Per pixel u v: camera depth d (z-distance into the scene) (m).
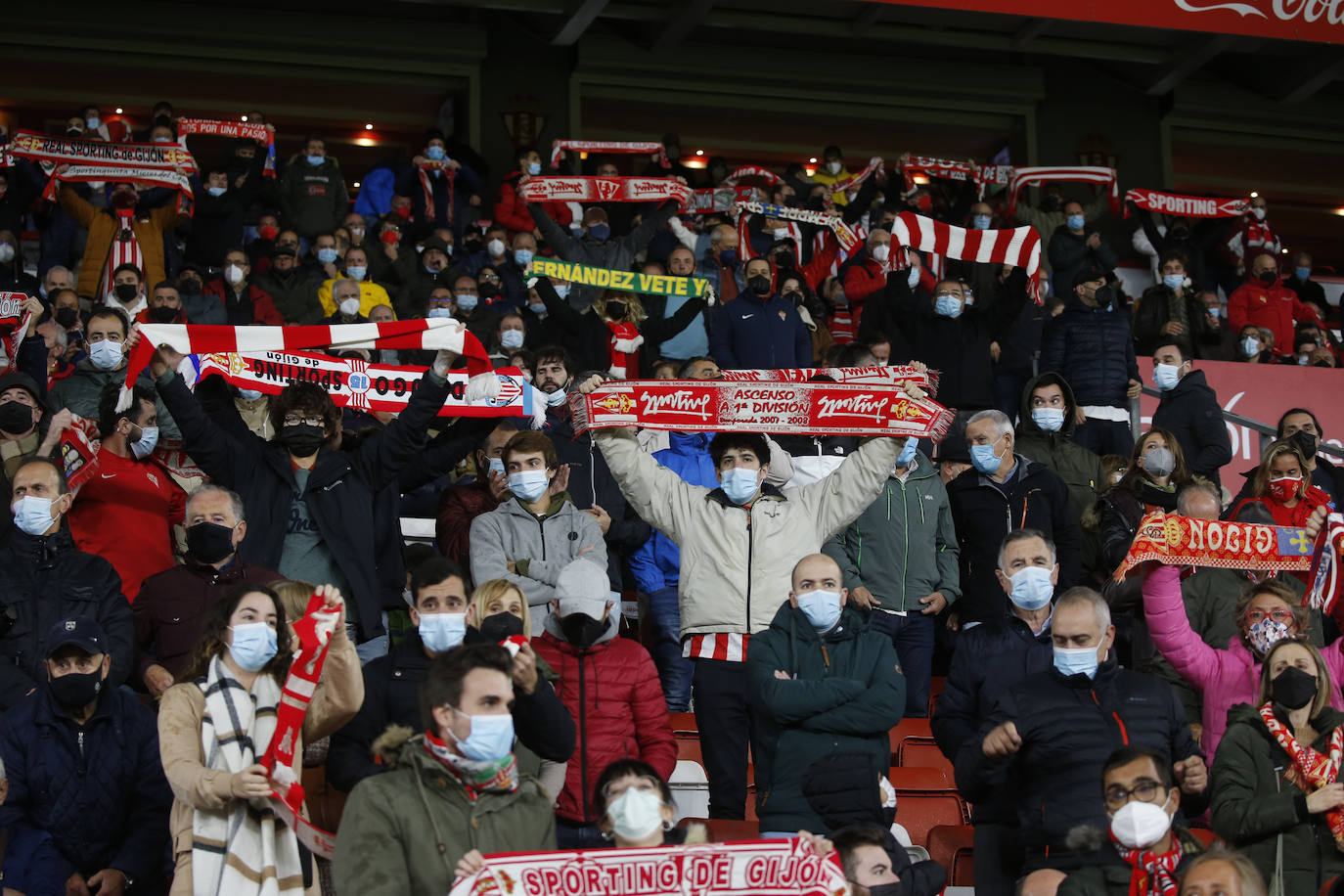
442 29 17.98
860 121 19.70
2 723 5.56
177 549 7.60
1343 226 23.20
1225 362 12.84
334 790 5.45
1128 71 20.02
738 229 13.79
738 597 6.58
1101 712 5.61
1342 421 12.90
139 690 6.46
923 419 6.67
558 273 10.29
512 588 5.53
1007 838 5.68
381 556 6.88
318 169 14.17
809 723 5.77
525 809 4.57
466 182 15.90
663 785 4.77
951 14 18.45
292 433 6.75
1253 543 6.54
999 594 8.16
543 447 6.97
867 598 7.69
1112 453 10.55
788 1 18.14
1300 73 19.59
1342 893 5.12
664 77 18.69
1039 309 11.65
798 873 4.28
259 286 12.49
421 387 6.90
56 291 12.01
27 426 7.26
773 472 8.41
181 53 17.31
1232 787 5.65
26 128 18.48
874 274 13.80
